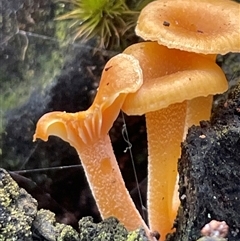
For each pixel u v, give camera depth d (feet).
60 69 0.41
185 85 0.30
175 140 0.33
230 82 0.41
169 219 0.35
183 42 0.30
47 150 0.42
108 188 0.32
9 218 0.29
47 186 0.43
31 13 0.42
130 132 0.43
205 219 0.30
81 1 0.40
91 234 0.30
